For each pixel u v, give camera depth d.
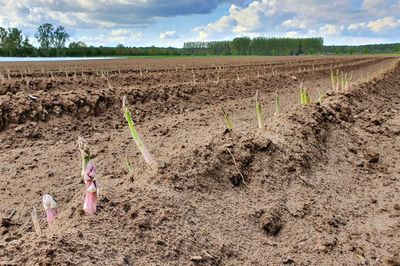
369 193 5.44
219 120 10.09
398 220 4.61
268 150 5.25
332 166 6.00
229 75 21.70
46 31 79.31
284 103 13.38
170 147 6.70
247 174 4.83
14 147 7.66
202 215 3.86
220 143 5.10
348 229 4.37
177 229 3.47
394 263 3.76
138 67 30.14
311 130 6.47
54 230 3.24
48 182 5.79
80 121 9.27
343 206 4.88
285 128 6.16
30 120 8.66
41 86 12.85
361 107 10.92
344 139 7.27
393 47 144.25
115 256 2.96
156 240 3.26
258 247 3.76
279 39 125.12
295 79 21.42
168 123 9.55
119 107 10.30
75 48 86.31
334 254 3.83
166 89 12.28
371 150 7.00
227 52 125.31
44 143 7.86
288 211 4.45
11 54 74.38
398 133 8.43
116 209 3.46
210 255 3.38
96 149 7.33
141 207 3.53
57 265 2.60
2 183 5.78
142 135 8.31
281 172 5.08
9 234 4.34
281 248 3.85
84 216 3.31
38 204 5.06
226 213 4.07
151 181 4.11
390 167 6.48
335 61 48.47
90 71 22.42
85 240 2.96
